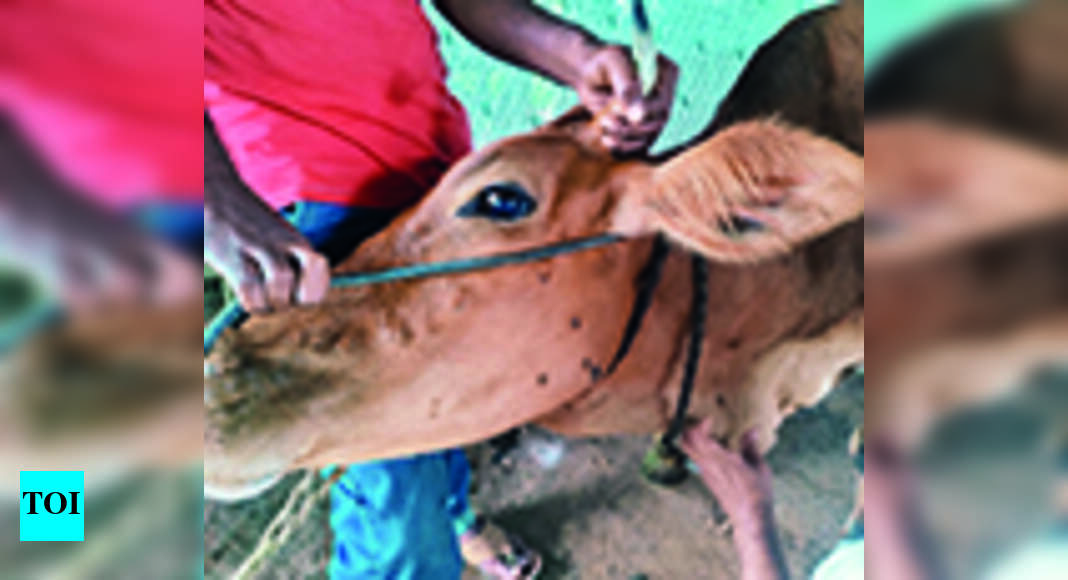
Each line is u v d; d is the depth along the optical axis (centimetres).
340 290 100
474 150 114
